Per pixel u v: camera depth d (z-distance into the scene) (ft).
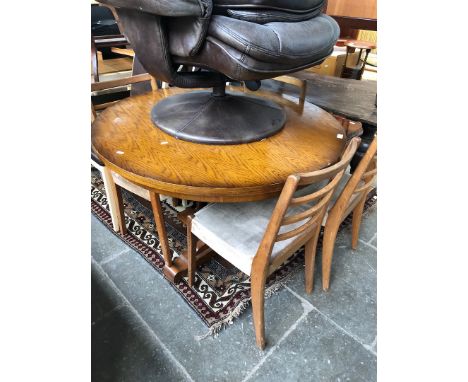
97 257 5.22
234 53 2.93
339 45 10.66
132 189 4.69
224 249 3.66
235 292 4.70
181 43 3.11
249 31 2.85
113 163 3.37
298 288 4.85
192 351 3.96
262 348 3.99
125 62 9.78
